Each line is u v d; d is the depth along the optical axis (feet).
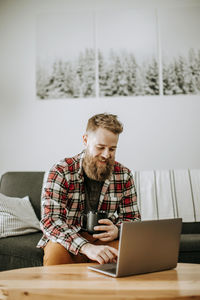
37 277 2.88
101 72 8.80
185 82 8.60
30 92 8.97
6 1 9.28
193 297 2.36
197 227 6.63
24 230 5.96
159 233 3.10
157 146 8.53
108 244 4.06
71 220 4.42
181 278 2.88
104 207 4.55
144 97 8.65
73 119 8.78
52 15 9.09
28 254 5.09
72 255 3.84
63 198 4.28
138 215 4.66
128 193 4.72
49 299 2.41
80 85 8.84
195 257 5.30
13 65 9.09
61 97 8.86
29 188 7.08
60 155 8.72
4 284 2.66
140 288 2.55
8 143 8.86
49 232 3.84
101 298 2.36
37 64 9.01
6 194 7.06
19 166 8.76
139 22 8.86
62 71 8.93
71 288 2.54
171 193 6.88
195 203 6.74
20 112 8.94
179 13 8.80
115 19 8.91
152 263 3.09
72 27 9.02
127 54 8.79
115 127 4.14
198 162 8.41
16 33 9.16
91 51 8.89
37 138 8.82
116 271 2.87
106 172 4.28
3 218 5.83
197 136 8.47
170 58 8.69
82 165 4.51
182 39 8.73
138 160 8.54
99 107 8.73
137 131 8.60
